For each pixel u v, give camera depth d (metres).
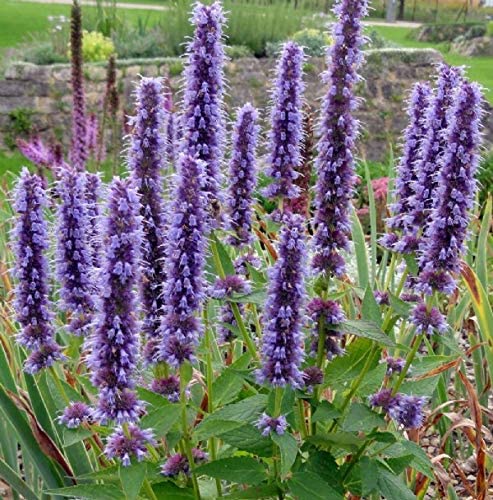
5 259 1.12
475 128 0.52
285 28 3.15
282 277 0.51
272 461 0.62
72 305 0.57
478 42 5.21
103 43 2.95
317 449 0.61
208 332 0.63
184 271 0.51
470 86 0.52
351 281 1.01
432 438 0.93
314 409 0.62
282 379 0.51
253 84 2.80
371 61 2.75
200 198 0.51
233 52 2.85
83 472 0.67
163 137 0.58
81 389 0.75
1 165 2.53
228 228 0.61
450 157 0.53
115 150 1.65
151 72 2.76
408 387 0.61
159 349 0.55
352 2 0.56
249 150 0.64
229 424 0.55
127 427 0.50
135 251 0.48
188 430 0.57
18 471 0.77
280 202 0.67
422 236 0.63
